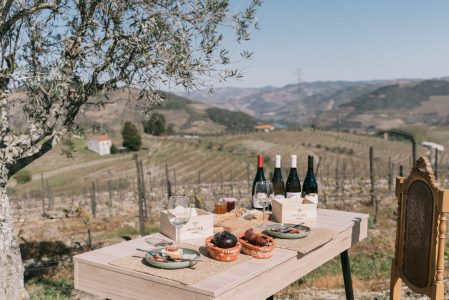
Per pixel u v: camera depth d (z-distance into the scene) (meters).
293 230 3.88
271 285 3.24
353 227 4.49
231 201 4.62
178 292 2.85
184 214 3.55
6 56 5.53
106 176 76.31
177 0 5.04
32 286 9.36
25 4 5.40
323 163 92.25
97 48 5.27
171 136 134.38
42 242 16.81
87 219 18.11
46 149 5.66
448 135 172.75
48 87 5.03
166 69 5.02
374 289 8.70
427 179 3.80
